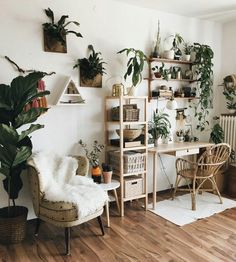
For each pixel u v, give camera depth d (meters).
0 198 2.85
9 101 2.47
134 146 3.22
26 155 2.45
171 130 4.04
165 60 3.73
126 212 3.31
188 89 4.04
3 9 2.73
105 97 3.41
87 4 3.19
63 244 2.57
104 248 2.48
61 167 2.82
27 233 2.79
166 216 3.17
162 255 2.37
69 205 2.38
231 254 2.38
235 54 4.29
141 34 3.64
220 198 3.58
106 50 3.38
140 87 3.70
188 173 3.53
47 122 3.06
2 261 2.29
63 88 3.10
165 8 3.67
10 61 2.79
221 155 3.46
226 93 4.30
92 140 3.38
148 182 3.90
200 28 4.20
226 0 3.38
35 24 2.90
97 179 3.04
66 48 3.09
